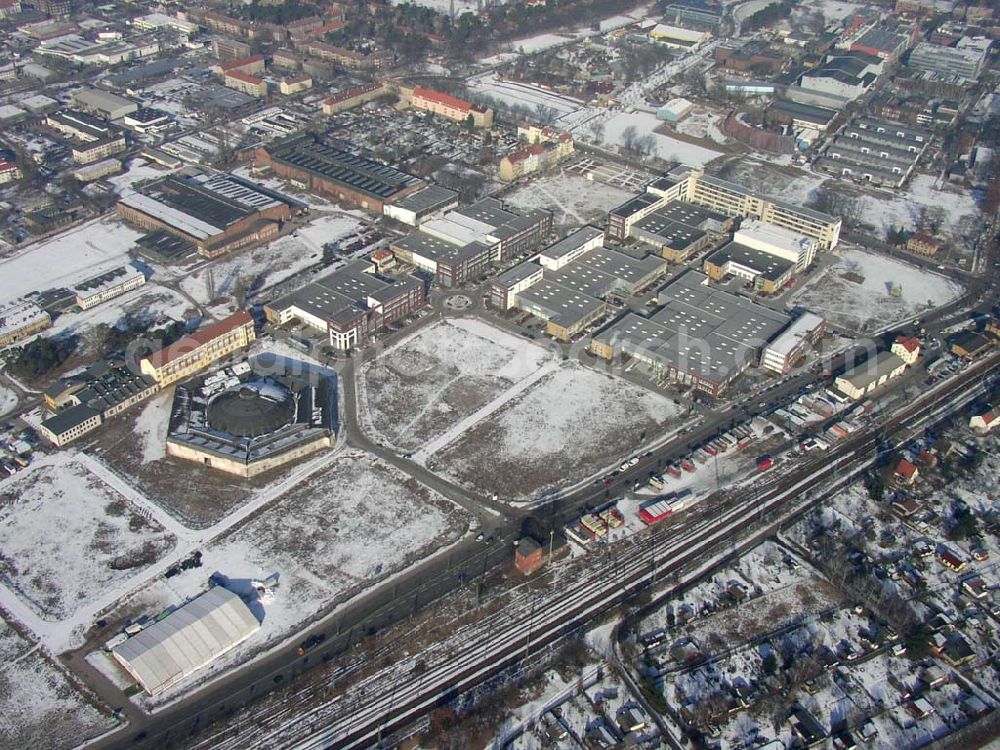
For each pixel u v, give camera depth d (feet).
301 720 588.50
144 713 590.96
